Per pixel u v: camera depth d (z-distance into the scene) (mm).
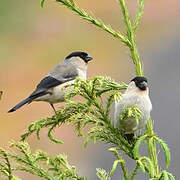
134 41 5230
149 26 28953
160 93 19266
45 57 28250
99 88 5113
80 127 4723
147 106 6012
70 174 4703
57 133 18219
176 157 14852
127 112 4625
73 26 29688
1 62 27594
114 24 29547
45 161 4754
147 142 4863
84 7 31359
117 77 25500
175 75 21188
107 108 4727
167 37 27250
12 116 20750
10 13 31266
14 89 24547
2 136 20047
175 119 17344
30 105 20984
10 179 4559
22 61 27875
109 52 27609
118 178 14258
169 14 29781
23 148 4773
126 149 4852
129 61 26266
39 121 5027
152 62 23438
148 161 4297
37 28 30391
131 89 6102
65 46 28969
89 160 16844
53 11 30828
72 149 17672
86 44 28750
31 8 31250
